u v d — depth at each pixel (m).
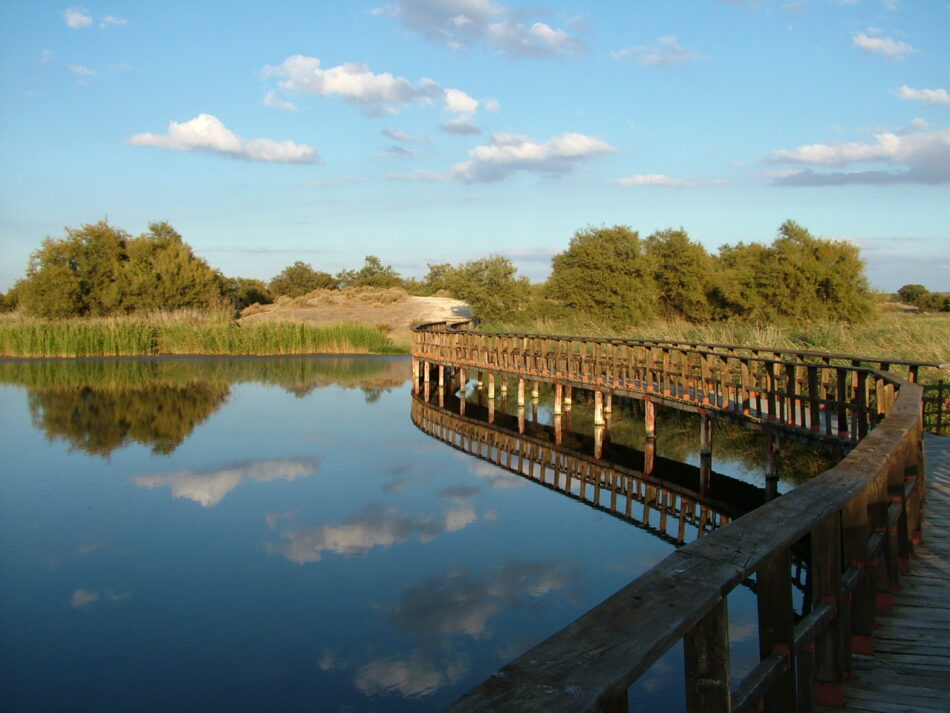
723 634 1.99
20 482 12.95
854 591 3.91
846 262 28.66
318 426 18.69
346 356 37.06
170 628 7.21
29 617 7.50
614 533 10.12
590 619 1.74
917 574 5.23
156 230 47.44
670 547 9.51
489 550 9.41
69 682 6.19
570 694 1.41
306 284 70.31
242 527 10.43
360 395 24.47
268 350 37.44
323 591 8.12
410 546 9.59
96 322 37.59
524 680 1.47
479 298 42.47
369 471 13.91
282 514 11.09
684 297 33.91
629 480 13.27
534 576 8.50
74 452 15.43
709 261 34.50
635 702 5.71
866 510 3.78
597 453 15.08
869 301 28.53
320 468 14.13
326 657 6.60
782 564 2.55
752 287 29.91
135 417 19.73
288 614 7.53
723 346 12.88
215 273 48.91
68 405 21.58
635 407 20.92
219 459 14.85
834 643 3.32
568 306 34.78
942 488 7.96
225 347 37.06
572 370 17.48
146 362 33.47
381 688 6.05
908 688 3.53
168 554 9.34
